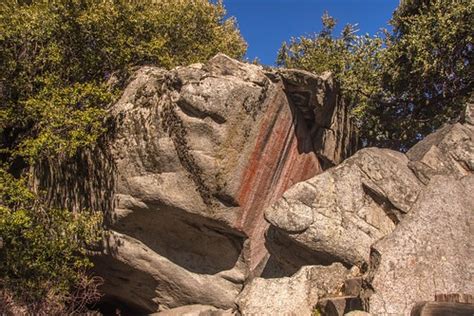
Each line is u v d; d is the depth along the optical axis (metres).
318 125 12.26
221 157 10.48
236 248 11.08
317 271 8.67
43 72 12.36
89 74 12.73
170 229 11.19
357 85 15.29
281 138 11.45
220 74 10.67
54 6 12.35
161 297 11.62
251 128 10.77
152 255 11.30
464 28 14.28
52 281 10.13
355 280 8.38
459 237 8.11
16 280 9.85
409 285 7.72
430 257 7.91
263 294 8.60
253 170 10.90
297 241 9.10
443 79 15.38
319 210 9.16
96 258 11.62
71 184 11.77
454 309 6.68
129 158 11.09
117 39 12.66
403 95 15.96
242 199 10.72
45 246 10.16
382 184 9.16
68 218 10.59
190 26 16.98
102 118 11.49
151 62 13.75
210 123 10.41
